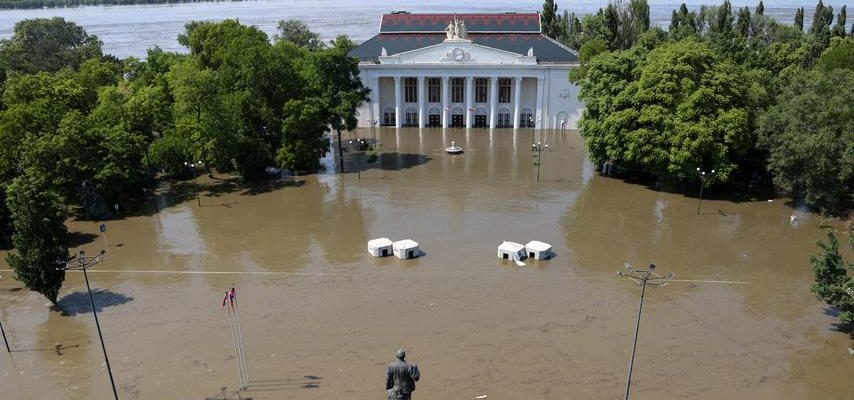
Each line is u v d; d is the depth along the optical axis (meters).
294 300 48.19
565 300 47.78
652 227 64.00
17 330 44.28
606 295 48.56
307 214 69.31
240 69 83.25
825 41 122.44
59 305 47.94
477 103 117.31
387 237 61.66
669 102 70.88
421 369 38.66
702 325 43.78
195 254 57.88
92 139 68.62
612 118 74.69
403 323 44.44
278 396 36.12
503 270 53.53
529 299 47.97
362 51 117.00
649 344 41.34
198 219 68.06
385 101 118.81
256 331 43.56
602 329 43.31
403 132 114.62
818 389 36.53
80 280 52.44
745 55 99.56
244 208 71.81
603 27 142.00
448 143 105.06
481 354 40.34
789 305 46.81
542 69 111.69
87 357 40.62
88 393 36.78
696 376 37.78
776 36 134.75
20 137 67.62
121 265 55.47
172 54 107.62
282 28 180.50
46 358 40.62
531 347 41.09
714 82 69.56
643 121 71.56
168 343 42.09
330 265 54.97
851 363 39.03
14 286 51.69
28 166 66.38
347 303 47.62
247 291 49.91
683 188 77.50
